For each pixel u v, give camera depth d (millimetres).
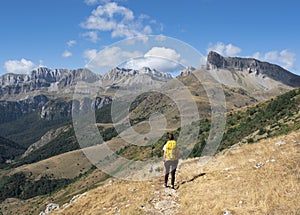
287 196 12664
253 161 18750
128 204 15352
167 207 14195
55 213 18109
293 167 16047
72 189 108438
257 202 12617
